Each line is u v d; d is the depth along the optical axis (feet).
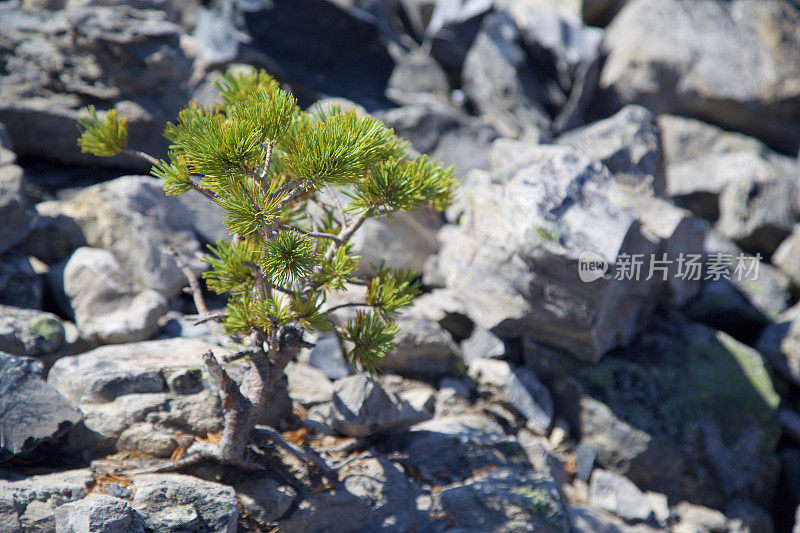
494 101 30.73
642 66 32.45
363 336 12.56
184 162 11.41
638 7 33.50
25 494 11.80
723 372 21.79
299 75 27.17
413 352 19.31
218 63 25.32
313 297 12.66
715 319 25.20
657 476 19.71
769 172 29.37
